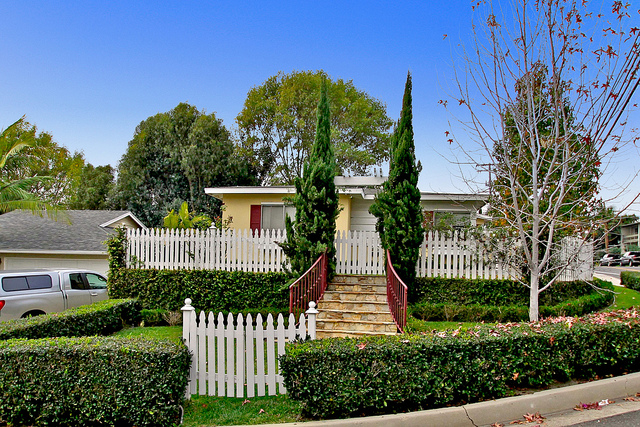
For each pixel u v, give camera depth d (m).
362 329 9.27
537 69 7.93
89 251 18.12
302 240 10.76
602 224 7.95
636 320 6.58
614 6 7.37
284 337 5.97
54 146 33.16
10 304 10.48
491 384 5.43
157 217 29.66
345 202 15.99
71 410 5.17
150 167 30.78
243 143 33.09
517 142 8.67
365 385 5.09
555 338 5.85
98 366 5.14
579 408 5.46
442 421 5.00
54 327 7.76
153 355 5.09
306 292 9.79
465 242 11.54
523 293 11.03
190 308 5.98
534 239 8.07
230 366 5.86
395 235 11.12
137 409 5.03
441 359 5.30
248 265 11.96
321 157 11.44
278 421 5.06
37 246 18.16
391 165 11.91
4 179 18.25
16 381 5.19
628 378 5.96
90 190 34.06
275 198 16.61
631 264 43.03
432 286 11.45
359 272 12.23
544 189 7.99
